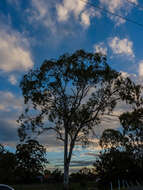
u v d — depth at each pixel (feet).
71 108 129.90
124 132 152.76
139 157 158.30
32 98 133.90
